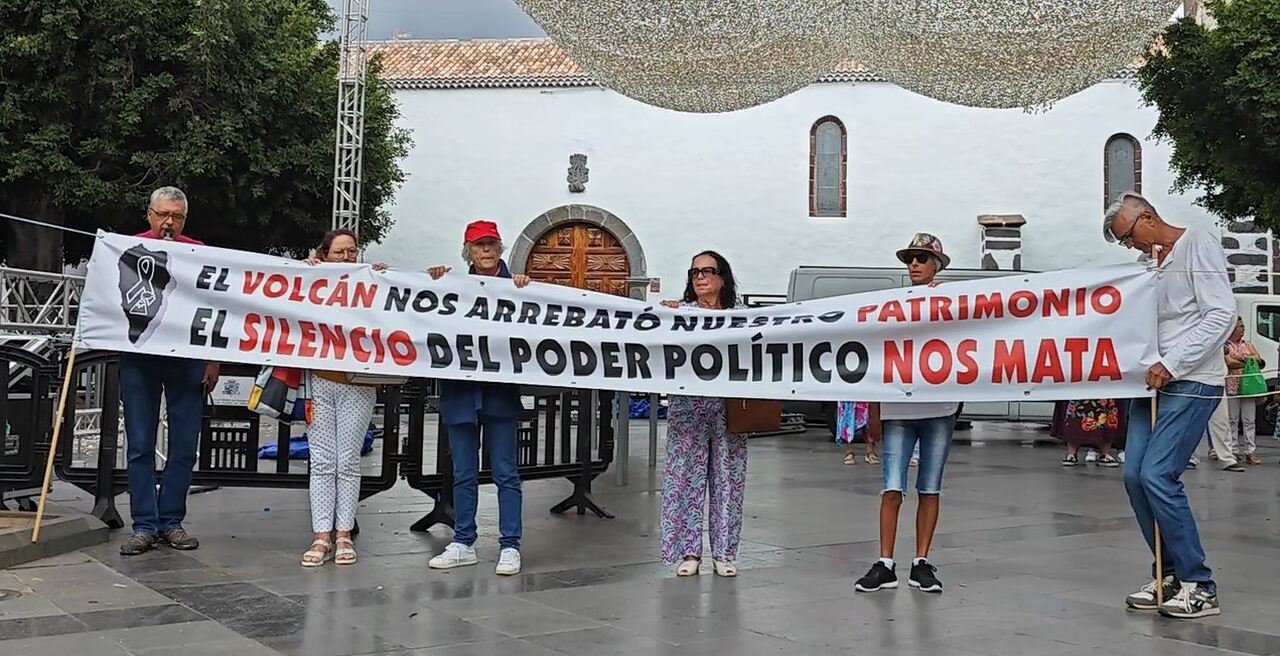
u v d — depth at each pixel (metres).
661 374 5.82
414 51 26.94
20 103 16.91
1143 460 5.09
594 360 5.89
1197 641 4.55
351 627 4.61
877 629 4.71
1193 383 4.94
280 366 5.97
